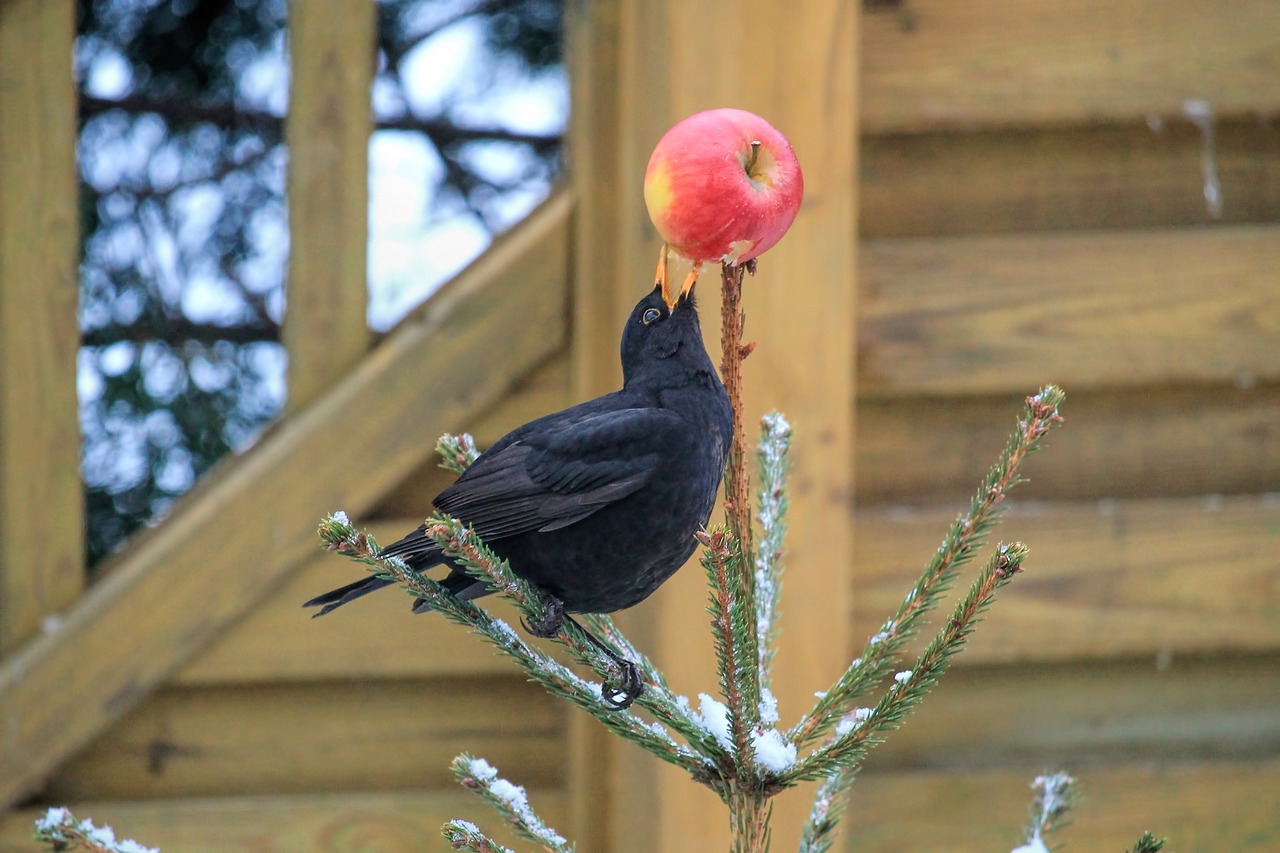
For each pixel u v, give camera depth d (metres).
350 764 7.37
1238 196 7.59
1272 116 7.49
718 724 4.32
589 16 7.27
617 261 7.21
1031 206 7.53
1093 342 7.39
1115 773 7.41
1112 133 7.53
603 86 7.27
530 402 7.39
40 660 6.91
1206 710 7.60
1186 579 7.38
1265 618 7.38
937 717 7.51
